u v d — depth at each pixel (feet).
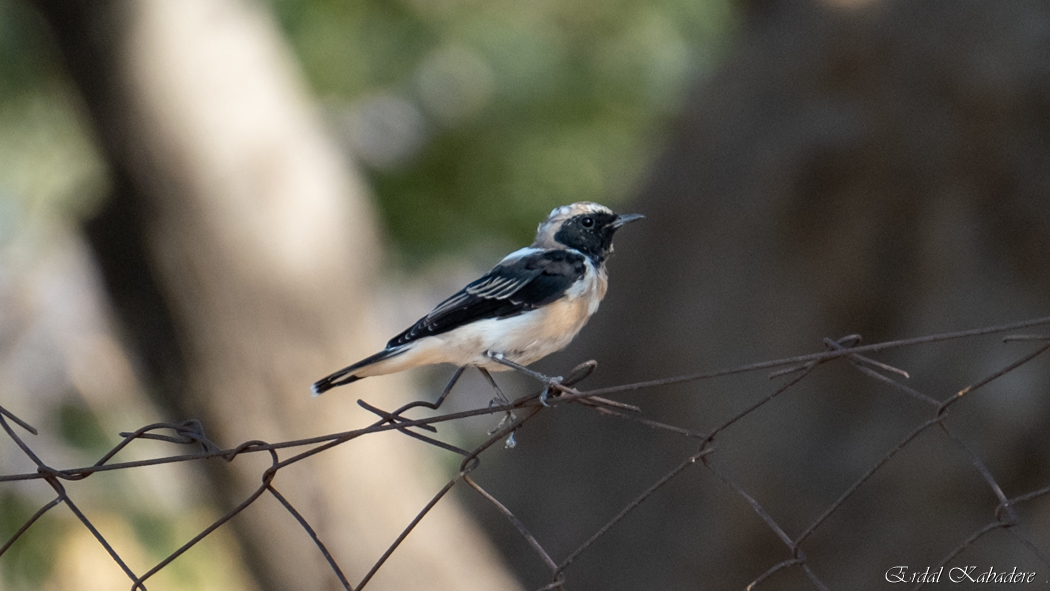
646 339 42.96
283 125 36.01
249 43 35.83
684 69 54.34
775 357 40.11
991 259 38.24
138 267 35.01
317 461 35.88
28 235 48.85
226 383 35.55
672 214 44.29
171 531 37.24
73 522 35.19
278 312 35.37
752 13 47.34
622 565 41.39
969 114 39.27
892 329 39.40
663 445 41.63
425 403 15.81
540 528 43.16
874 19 41.55
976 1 40.65
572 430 43.78
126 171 34.22
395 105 56.59
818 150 40.73
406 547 36.68
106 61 32.94
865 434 38.47
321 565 36.24
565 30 54.75
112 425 40.47
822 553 38.24
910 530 36.86
